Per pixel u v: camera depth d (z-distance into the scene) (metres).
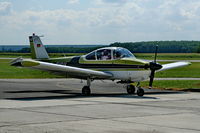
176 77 36.06
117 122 11.05
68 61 21.39
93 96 18.75
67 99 17.12
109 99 17.17
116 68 19.16
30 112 12.85
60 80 31.73
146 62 18.34
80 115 12.25
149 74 18.33
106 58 19.56
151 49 187.00
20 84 26.66
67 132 9.68
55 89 23.00
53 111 13.10
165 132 9.80
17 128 10.13
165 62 68.56
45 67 18.05
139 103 15.55
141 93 18.84
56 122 11.00
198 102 16.00
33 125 10.55
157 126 10.52
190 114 12.60
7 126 10.39
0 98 17.45
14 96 18.45
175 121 11.28
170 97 18.19
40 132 9.66
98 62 19.84
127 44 182.50
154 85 25.75
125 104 15.18
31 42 23.88
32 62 17.52
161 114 12.56
